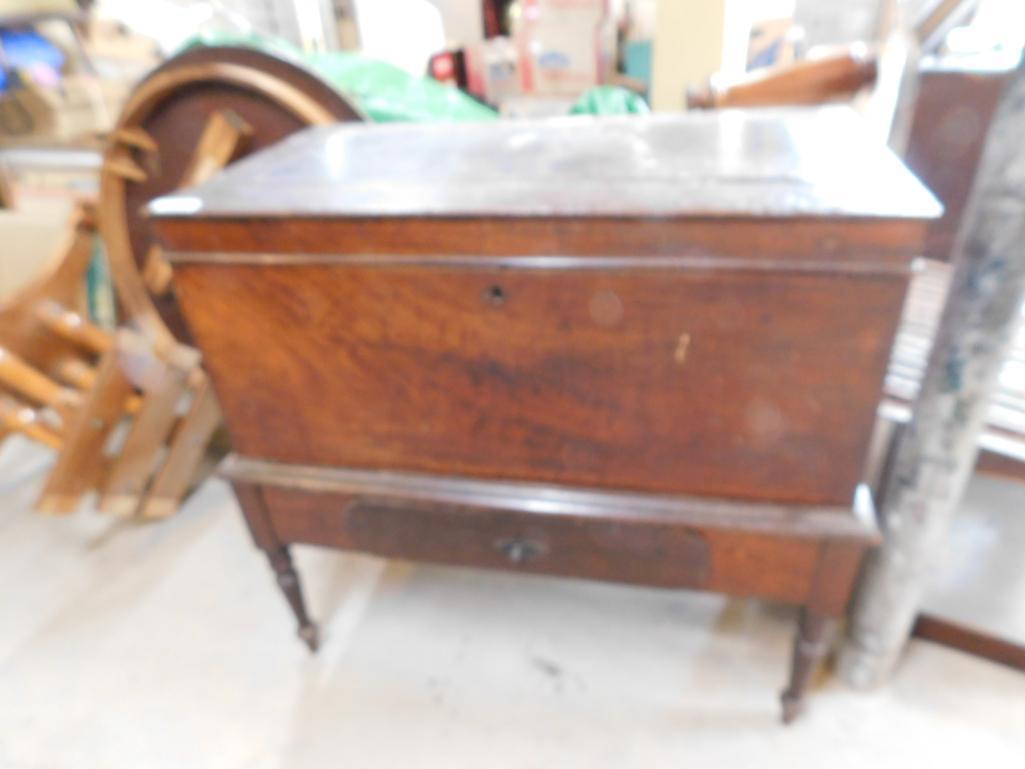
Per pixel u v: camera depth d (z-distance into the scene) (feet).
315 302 2.27
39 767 3.05
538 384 2.27
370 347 2.33
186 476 4.49
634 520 2.39
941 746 2.94
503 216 1.97
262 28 5.96
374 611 3.74
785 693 2.94
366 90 4.15
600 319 2.09
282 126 3.98
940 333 2.45
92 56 5.35
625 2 5.16
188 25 5.54
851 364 2.00
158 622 3.74
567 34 4.72
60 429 4.45
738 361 2.07
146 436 4.33
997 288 2.24
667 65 4.49
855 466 2.18
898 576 2.84
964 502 3.94
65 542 4.33
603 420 2.29
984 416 2.49
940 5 3.51
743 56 4.81
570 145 2.64
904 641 3.24
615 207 1.92
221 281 2.31
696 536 2.42
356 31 6.19
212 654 3.55
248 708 3.27
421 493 2.55
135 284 4.67
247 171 2.56
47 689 3.39
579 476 2.44
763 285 1.93
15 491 4.82
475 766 2.97
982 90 3.57
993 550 3.65
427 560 2.84
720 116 2.94
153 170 4.34
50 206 5.13
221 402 2.63
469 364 2.28
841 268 1.85
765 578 2.51
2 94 5.27
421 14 6.03
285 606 3.81
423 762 3.00
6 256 5.09
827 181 2.01
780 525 2.27
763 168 2.18
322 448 2.64
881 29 4.81
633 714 3.14
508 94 5.18
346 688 3.34
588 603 3.71
